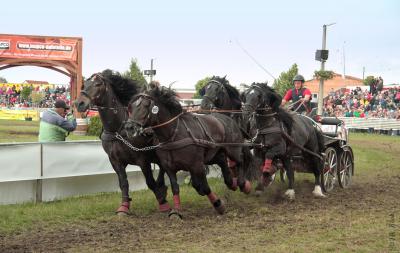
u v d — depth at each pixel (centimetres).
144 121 721
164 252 576
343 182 1113
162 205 818
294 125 961
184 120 769
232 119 908
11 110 3145
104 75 795
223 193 980
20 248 601
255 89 902
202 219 770
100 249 594
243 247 594
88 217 766
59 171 879
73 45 2205
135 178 1009
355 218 771
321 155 1022
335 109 3209
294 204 907
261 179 959
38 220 739
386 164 1529
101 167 938
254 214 810
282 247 590
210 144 787
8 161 816
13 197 830
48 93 3616
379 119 2855
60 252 582
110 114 787
